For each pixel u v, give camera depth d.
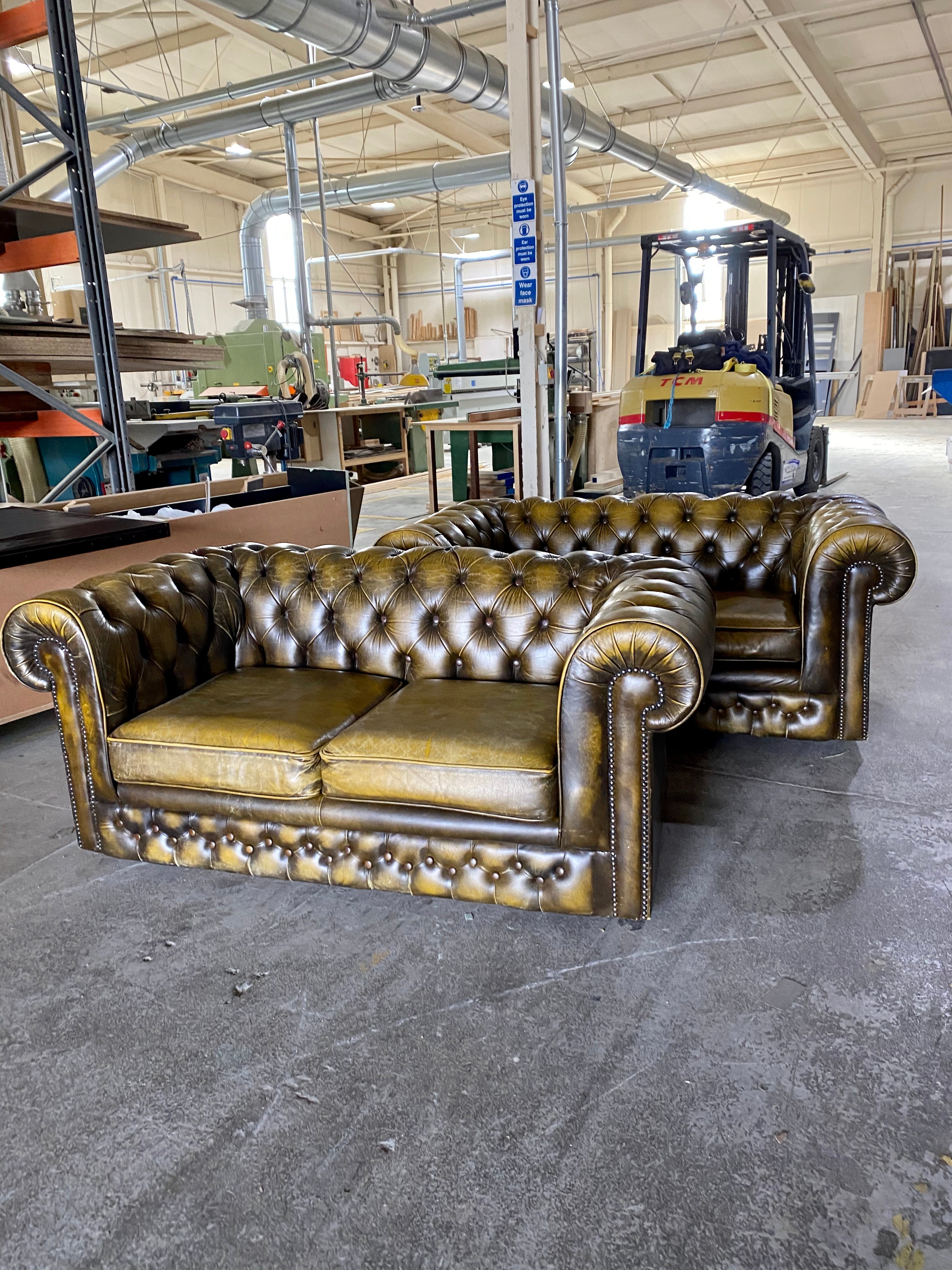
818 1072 1.60
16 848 2.54
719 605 3.04
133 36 9.63
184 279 14.51
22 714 3.35
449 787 1.99
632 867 1.96
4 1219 1.38
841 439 12.61
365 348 18.64
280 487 4.77
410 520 7.71
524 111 4.94
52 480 6.65
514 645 2.47
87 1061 1.70
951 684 3.50
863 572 2.69
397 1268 1.27
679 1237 1.30
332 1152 1.47
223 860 2.25
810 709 2.83
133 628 2.36
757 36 9.94
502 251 14.26
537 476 5.49
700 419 6.52
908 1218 1.32
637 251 17.92
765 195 16.98
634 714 1.86
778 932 2.01
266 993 1.88
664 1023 1.74
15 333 4.36
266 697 2.40
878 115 13.47
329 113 8.55
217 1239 1.33
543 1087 1.59
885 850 2.35
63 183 9.16
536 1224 1.33
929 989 1.81
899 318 16.17
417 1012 1.80
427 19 6.05
